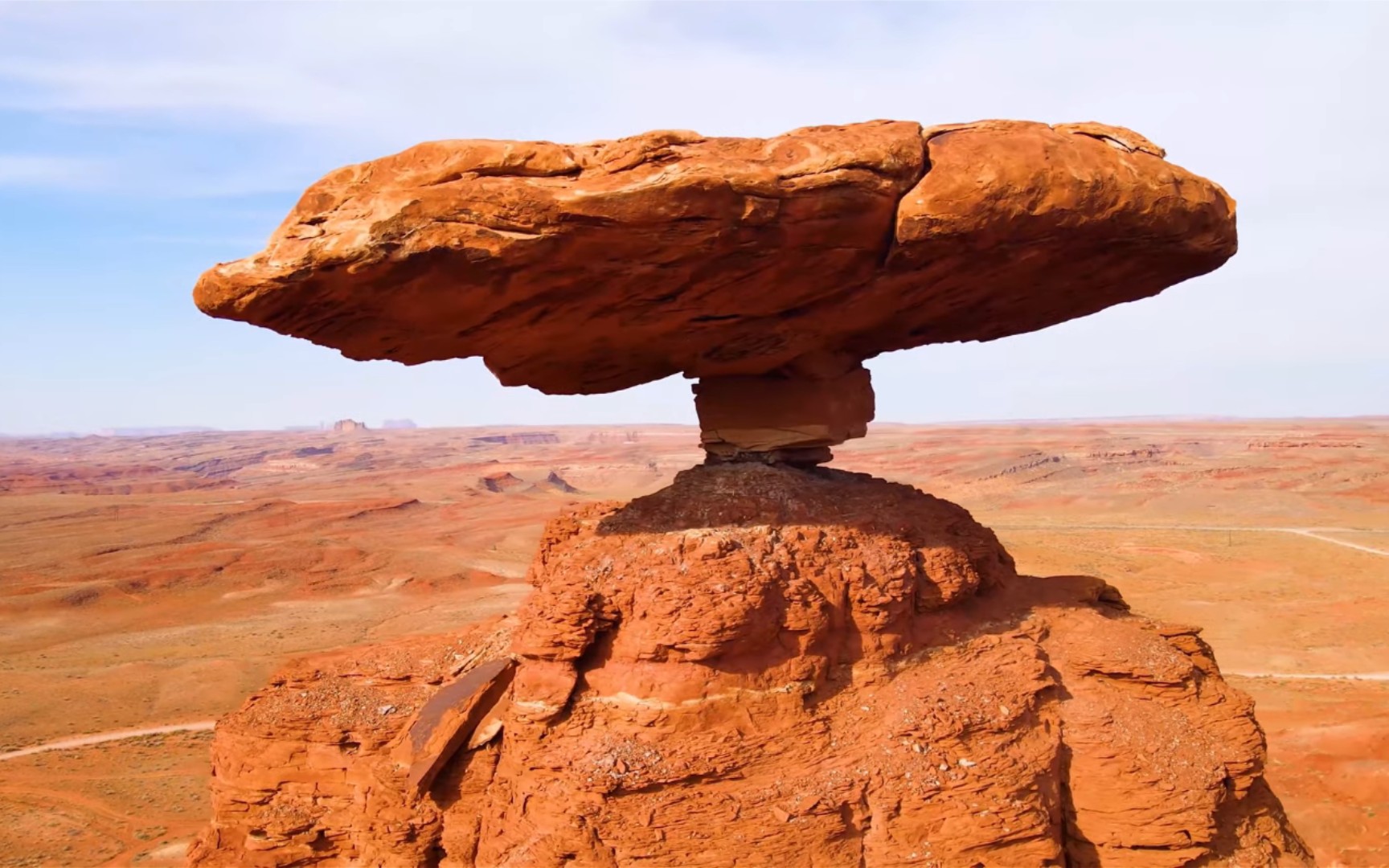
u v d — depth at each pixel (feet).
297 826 53.62
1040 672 53.11
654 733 45.29
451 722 50.80
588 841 42.45
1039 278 49.83
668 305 46.98
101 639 186.09
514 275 41.63
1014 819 45.29
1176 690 54.19
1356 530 274.16
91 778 110.11
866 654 50.96
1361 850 77.56
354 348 47.44
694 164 40.06
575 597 47.57
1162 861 48.60
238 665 156.76
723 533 51.83
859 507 57.57
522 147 40.37
